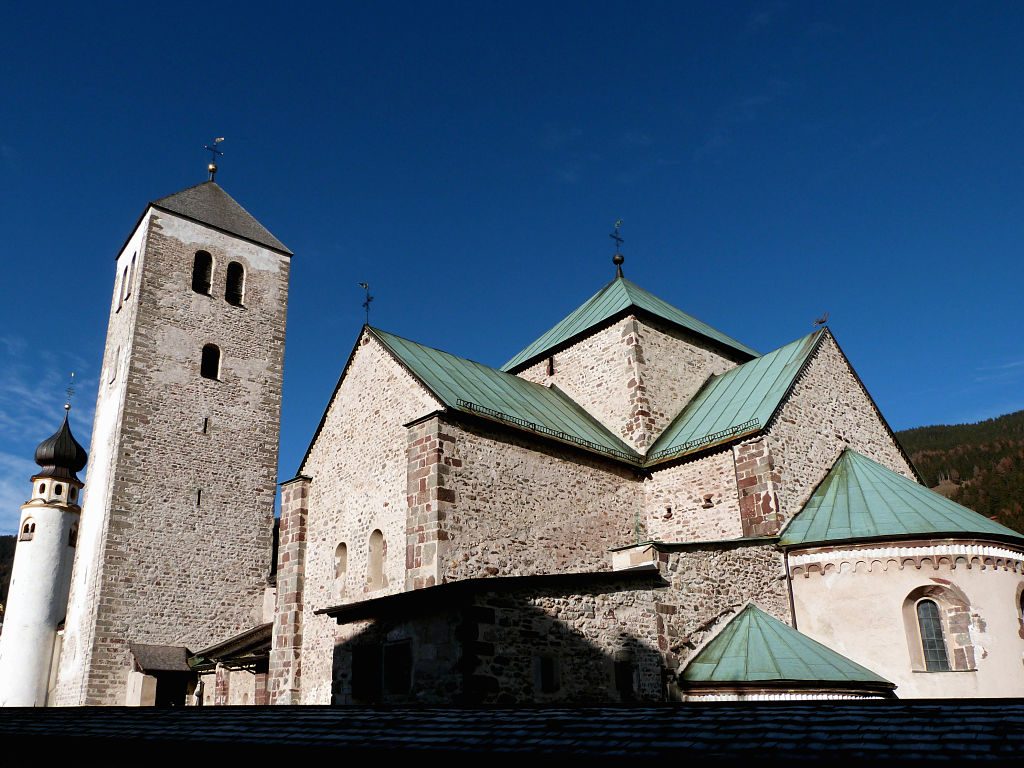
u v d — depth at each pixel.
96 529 37.19
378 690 18.38
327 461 28.28
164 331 39.84
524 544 23.72
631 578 19.78
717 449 26.12
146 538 36.66
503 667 16.62
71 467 49.12
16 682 42.31
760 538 23.20
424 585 21.48
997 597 21.81
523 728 9.62
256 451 41.44
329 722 11.62
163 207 41.59
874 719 8.14
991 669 21.02
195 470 39.00
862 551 22.55
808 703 9.54
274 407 42.84
